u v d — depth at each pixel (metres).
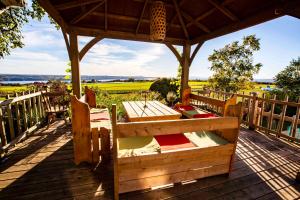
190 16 4.13
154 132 1.95
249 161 3.01
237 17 3.50
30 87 6.14
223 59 12.21
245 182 2.39
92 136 2.71
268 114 4.51
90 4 3.53
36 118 4.39
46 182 2.28
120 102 6.50
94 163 2.78
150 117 3.07
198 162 2.25
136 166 1.95
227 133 2.55
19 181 2.28
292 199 2.09
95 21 4.25
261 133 4.55
